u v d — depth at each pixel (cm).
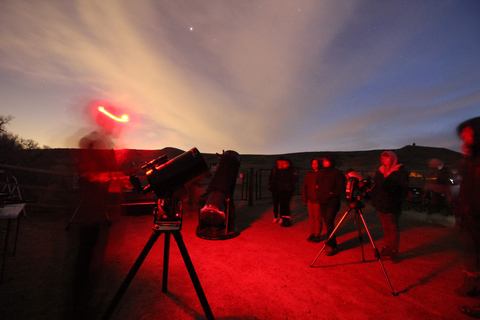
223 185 558
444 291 336
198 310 284
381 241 554
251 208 941
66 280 333
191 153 233
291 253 472
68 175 658
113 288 324
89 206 244
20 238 490
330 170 491
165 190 224
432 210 871
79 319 233
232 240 545
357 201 396
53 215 664
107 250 459
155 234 224
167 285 338
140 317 267
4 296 293
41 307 274
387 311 291
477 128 280
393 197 429
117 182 284
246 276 375
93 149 252
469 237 302
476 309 281
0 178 728
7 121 1161
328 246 464
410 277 377
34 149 1148
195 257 443
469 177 296
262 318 275
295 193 1367
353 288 343
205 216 533
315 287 345
